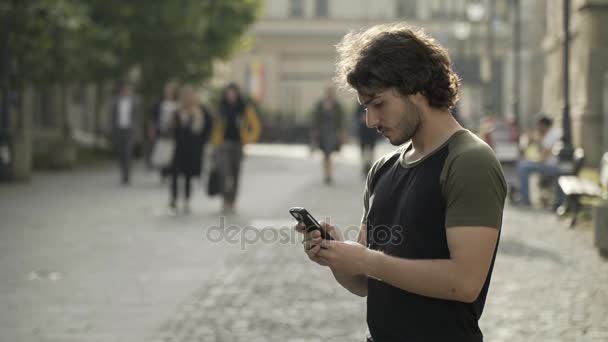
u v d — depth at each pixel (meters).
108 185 39.06
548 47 55.78
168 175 39.75
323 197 33.91
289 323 12.99
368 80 5.05
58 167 50.06
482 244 4.92
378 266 4.97
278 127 110.44
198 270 17.52
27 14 39.25
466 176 4.96
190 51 62.84
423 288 4.95
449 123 5.18
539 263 17.91
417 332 5.18
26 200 31.67
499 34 116.50
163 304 14.34
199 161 28.16
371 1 134.12
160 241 21.47
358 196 34.41
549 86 56.50
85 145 69.12
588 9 44.06
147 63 62.09
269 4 134.50
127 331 12.55
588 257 18.66
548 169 29.61
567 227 23.75
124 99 39.62
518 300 14.43
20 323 13.00
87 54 47.12
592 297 14.62
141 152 64.62
